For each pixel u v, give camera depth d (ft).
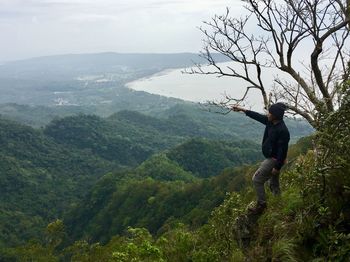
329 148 11.79
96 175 342.03
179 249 18.62
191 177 236.22
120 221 175.73
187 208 147.54
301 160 17.69
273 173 14.65
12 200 264.52
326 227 11.64
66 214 228.02
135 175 229.45
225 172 150.00
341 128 11.62
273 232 13.70
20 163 319.06
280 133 14.51
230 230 16.21
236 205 17.52
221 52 20.65
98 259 39.29
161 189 179.52
